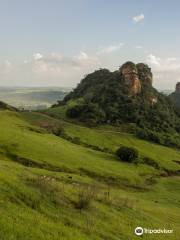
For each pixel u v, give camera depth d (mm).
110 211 38562
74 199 36219
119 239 30422
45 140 105125
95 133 161625
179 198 83500
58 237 24938
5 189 29984
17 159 80625
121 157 115000
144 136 176125
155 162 130500
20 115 169500
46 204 31375
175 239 37188
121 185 85812
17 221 24562
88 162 94500
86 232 28906
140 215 42375
